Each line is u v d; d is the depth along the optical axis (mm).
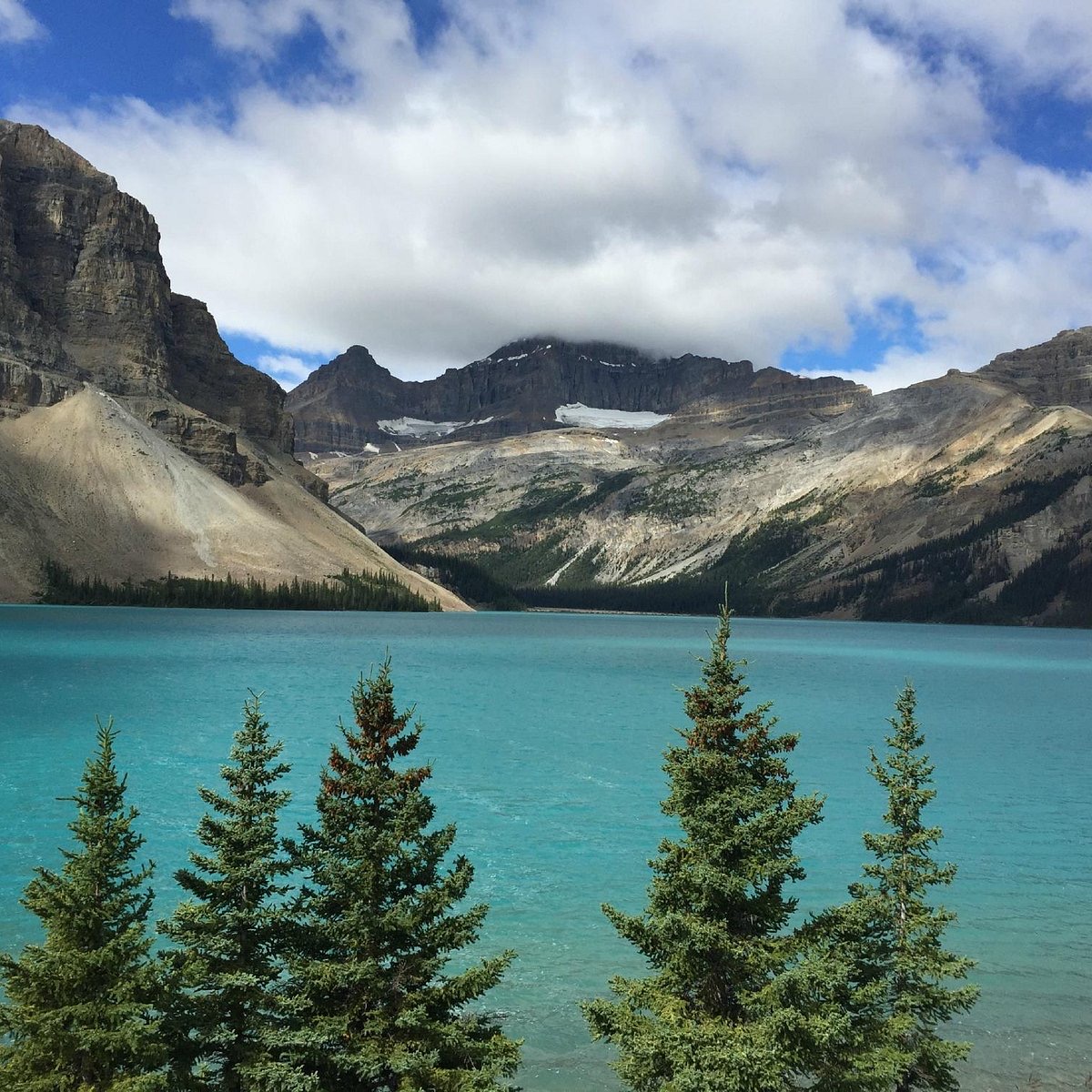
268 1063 17344
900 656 193625
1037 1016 27938
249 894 18812
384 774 19688
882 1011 22078
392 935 19141
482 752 67750
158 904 33312
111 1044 15781
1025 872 42469
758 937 19969
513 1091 19453
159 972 17281
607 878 39031
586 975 29719
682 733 21219
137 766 56531
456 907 35188
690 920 19172
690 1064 18297
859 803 54531
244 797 19453
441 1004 19359
